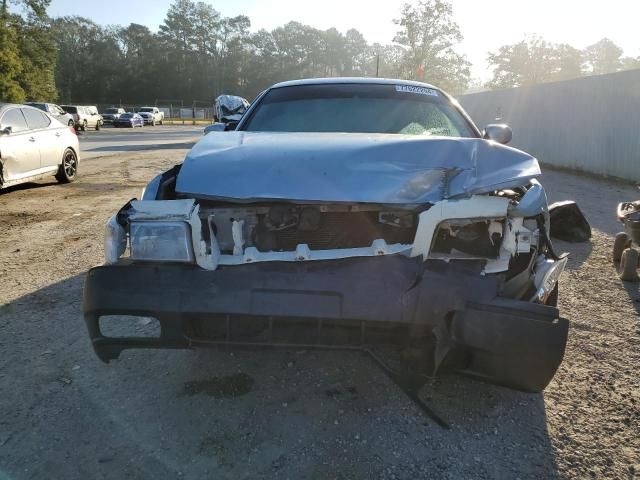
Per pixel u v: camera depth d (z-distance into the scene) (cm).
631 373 311
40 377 295
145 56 10312
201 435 246
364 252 236
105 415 261
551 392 288
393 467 226
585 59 8112
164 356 321
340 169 248
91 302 232
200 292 228
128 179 1080
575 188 1099
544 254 275
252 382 292
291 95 397
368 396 279
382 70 6762
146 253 234
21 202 826
